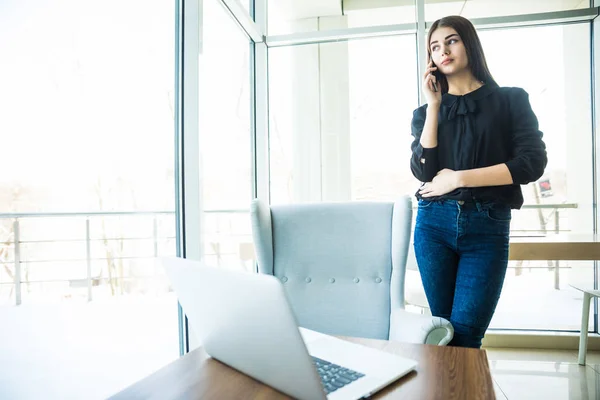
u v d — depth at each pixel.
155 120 2.21
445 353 0.73
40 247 3.36
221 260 2.66
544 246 1.99
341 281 1.27
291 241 1.32
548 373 2.09
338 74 2.71
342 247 1.29
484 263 1.25
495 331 2.55
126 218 3.59
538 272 2.73
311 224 1.32
